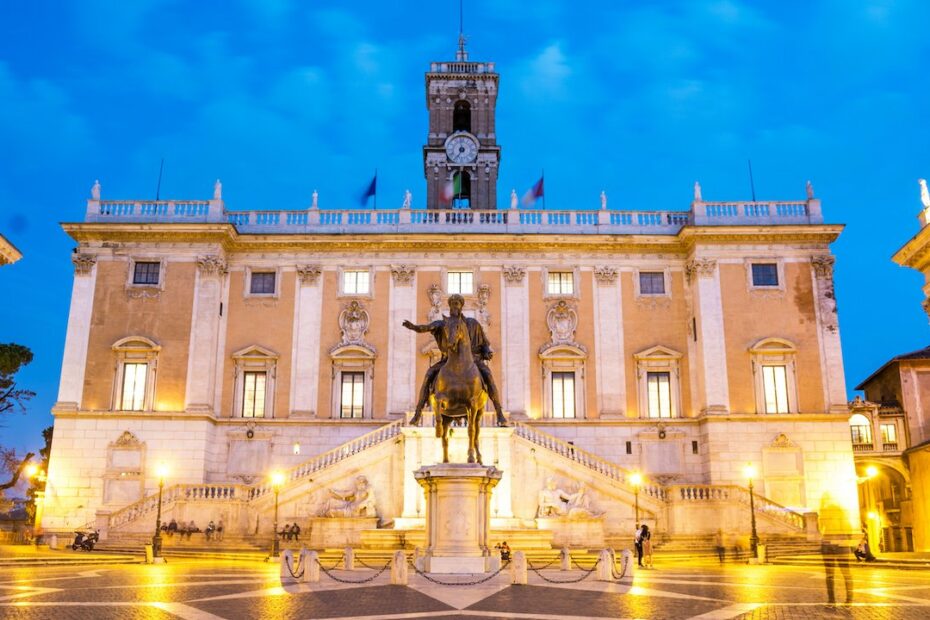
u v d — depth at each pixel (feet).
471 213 164.76
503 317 156.56
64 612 47.75
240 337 155.22
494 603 50.96
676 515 128.98
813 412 147.74
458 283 158.51
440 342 67.77
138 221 156.56
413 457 131.03
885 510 184.75
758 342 150.20
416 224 160.86
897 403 169.58
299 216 162.61
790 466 145.28
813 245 155.43
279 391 152.97
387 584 62.49
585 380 153.89
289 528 125.59
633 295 158.10
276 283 157.79
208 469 146.92
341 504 125.70
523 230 160.66
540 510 128.16
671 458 149.79
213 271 153.17
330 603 51.24
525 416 151.33
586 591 59.62
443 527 64.44
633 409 152.87
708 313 152.35
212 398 149.89
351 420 150.30
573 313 156.56
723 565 104.53
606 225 160.97
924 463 152.35
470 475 64.18
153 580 70.79
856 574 83.56
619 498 131.54
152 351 149.48
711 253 155.22
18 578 73.46
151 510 126.93
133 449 144.77
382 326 155.94
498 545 91.66
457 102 221.05
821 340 151.33
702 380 150.51
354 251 159.22
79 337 150.30
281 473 126.52
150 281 153.58
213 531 123.65
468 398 66.23
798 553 115.14
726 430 146.72
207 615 46.11
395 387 152.97
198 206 158.20
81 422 146.41
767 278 154.92
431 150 212.64
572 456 134.82
